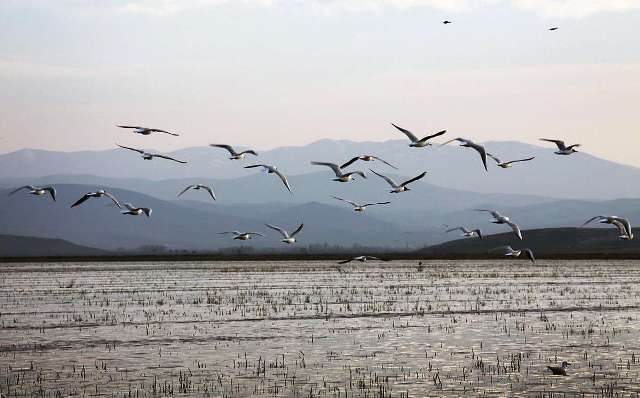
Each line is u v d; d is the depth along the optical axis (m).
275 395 29.39
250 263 165.62
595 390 30.02
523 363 35.19
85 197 36.34
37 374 33.03
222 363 35.34
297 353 37.91
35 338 42.75
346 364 35.03
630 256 191.00
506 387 30.50
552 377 32.25
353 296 68.31
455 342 41.00
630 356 36.84
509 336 43.09
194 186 37.84
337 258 198.12
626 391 29.84
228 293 71.81
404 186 36.03
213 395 29.30
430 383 31.25
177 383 31.28
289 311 55.59
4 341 41.72
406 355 37.31
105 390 30.08
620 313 54.44
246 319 50.88
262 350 38.72
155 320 50.44
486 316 52.41
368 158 36.31
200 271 122.19
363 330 45.47
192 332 44.88
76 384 31.06
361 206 37.41
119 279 97.31
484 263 160.50
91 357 36.84
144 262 181.75
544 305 59.97
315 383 31.27
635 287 79.44
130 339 42.31
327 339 42.09
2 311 55.81
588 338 42.28
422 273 112.44
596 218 33.19
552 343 40.69
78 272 119.88
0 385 30.92
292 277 101.12
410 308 57.59
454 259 192.88
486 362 35.44
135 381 31.64
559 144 34.91
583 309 57.06
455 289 77.12
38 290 76.44
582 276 101.94
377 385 30.91
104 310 56.50
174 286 82.06
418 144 29.83
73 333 44.53
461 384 31.02
